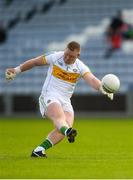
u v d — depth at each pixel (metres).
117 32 93.88
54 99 32.59
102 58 92.56
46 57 33.16
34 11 99.38
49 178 26.25
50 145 33.97
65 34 96.44
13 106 87.69
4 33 97.38
